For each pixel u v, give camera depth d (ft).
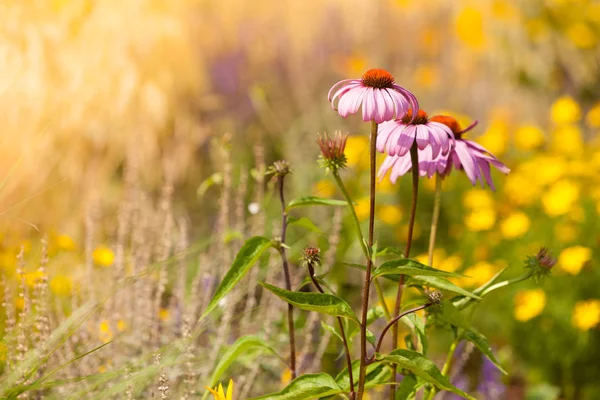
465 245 18.67
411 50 31.09
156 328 11.10
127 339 11.20
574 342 15.39
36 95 17.46
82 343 10.44
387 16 30.83
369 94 7.13
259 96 22.56
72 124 18.17
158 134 20.54
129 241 15.15
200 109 23.48
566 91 28.40
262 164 13.84
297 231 17.94
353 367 8.16
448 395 13.53
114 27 20.04
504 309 16.12
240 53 26.55
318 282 7.88
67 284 11.93
